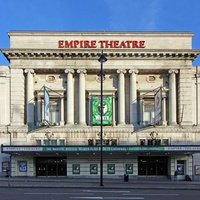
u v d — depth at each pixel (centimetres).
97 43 6081
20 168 5991
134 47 6106
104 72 6191
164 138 6031
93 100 6031
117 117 6172
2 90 6097
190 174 5956
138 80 6256
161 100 5712
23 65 6084
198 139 6031
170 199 2608
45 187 3597
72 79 6138
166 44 6162
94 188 3578
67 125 6031
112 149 5691
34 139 6019
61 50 6019
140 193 3028
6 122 6075
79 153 5844
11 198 2552
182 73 6109
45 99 5722
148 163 6084
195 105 6116
